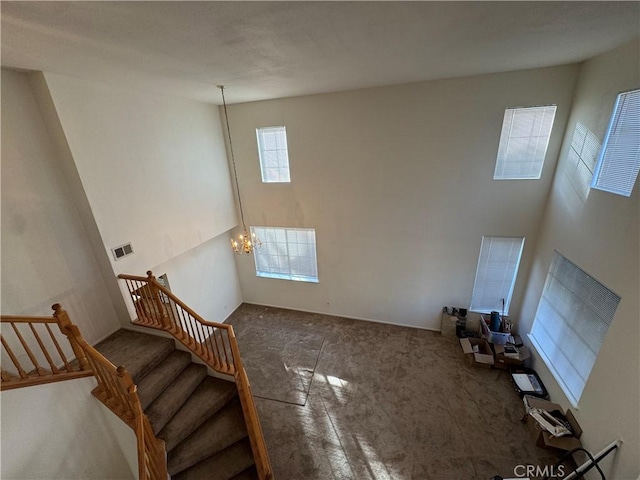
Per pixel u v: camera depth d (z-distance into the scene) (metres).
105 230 4.02
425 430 4.14
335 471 3.69
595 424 3.29
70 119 3.52
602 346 3.25
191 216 5.52
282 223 6.66
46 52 2.64
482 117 4.74
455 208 5.39
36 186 3.51
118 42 2.46
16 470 2.78
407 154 5.32
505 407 4.41
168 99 4.87
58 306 3.11
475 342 5.58
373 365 5.43
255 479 3.45
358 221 6.09
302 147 5.89
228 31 2.32
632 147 3.05
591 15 2.31
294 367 5.49
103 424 3.52
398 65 3.70
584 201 3.80
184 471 3.45
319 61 3.30
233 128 6.19
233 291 7.49
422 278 6.11
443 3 2.02
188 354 4.34
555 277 4.48
